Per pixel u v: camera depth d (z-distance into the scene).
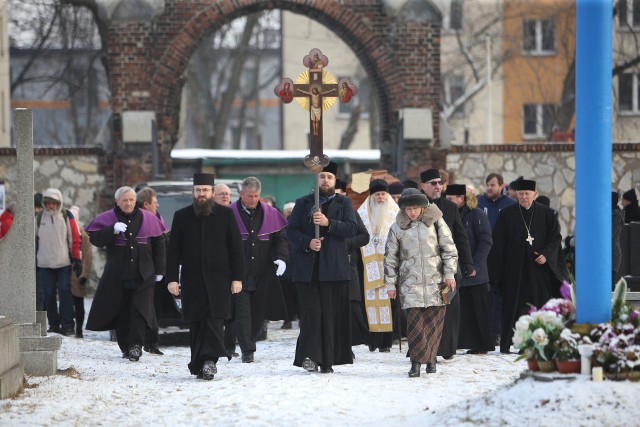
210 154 63.38
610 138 18.41
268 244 28.91
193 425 18.91
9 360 21.80
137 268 28.66
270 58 143.25
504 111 106.56
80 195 51.12
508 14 100.50
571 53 99.31
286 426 18.48
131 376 24.89
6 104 73.38
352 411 19.62
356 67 117.81
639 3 81.94
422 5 50.31
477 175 52.44
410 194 24.48
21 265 23.98
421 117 50.38
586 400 16.92
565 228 52.81
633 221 37.38
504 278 29.92
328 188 25.17
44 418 19.28
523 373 18.52
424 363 24.45
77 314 35.97
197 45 50.34
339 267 24.56
